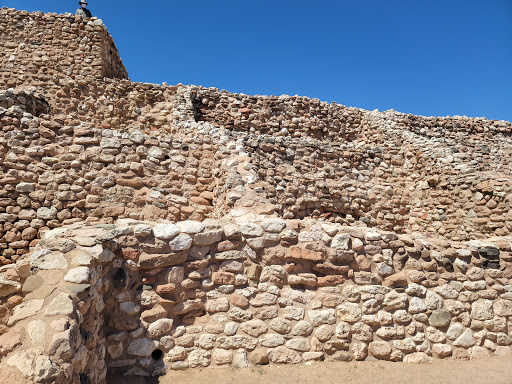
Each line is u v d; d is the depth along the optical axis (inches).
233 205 254.2
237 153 313.3
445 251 201.8
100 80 486.3
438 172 424.2
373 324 181.5
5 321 128.8
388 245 194.5
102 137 282.7
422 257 198.4
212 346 162.9
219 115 508.7
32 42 479.8
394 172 463.8
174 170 306.0
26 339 103.3
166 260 163.8
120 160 284.2
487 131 598.9
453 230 394.9
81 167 272.2
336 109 561.0
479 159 452.1
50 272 129.3
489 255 206.8
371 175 446.9
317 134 541.6
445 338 189.0
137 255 160.6
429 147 455.5
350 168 433.1
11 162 255.6
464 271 202.5
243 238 179.2
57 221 259.9
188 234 170.2
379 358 178.4
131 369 149.2
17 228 251.6
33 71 472.4
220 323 166.4
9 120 260.1
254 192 266.7
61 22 490.6
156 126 482.0
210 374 154.9
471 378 167.2
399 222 442.9
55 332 104.6
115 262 155.8
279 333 170.6
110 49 544.1
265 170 361.1
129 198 280.4
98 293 140.6
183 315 165.0
